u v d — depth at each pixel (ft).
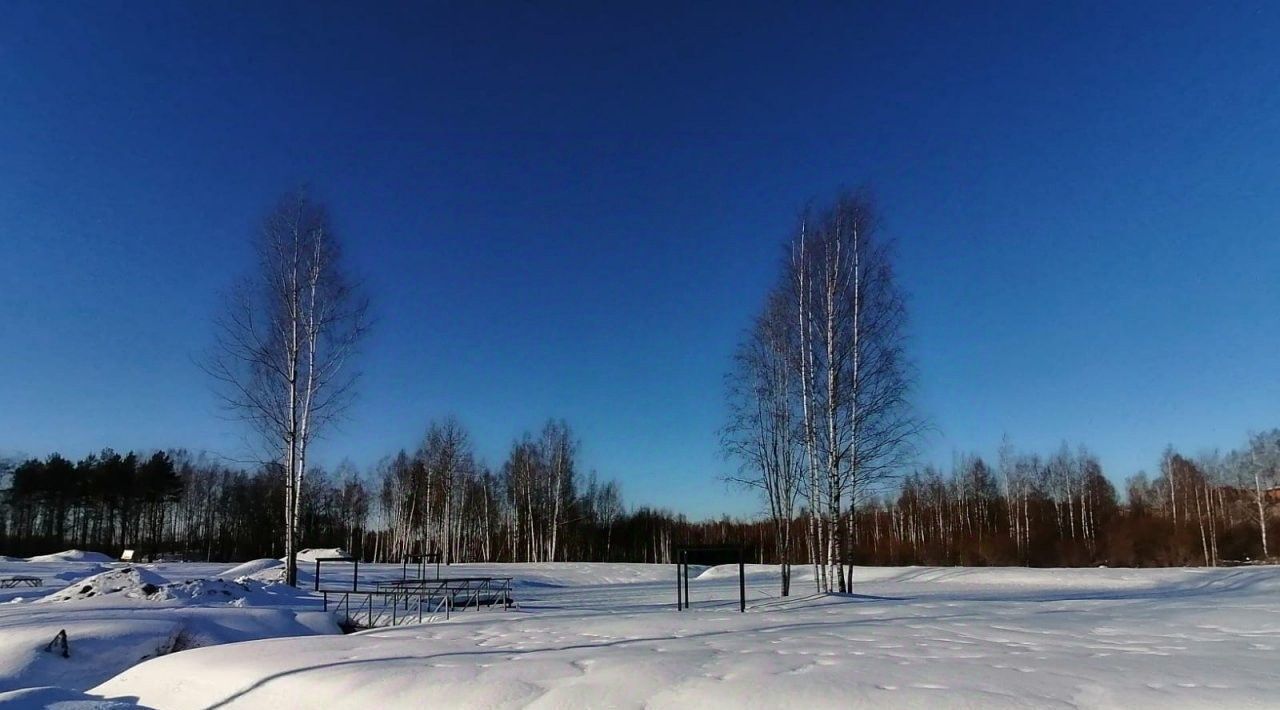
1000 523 216.54
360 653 31.91
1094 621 38.52
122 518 231.09
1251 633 33.37
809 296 74.18
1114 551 175.52
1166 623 37.22
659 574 139.03
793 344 75.82
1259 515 179.01
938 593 77.10
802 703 20.81
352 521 240.32
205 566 136.98
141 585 62.49
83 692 30.89
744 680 23.38
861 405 71.26
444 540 180.45
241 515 231.71
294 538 77.51
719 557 54.80
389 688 25.36
